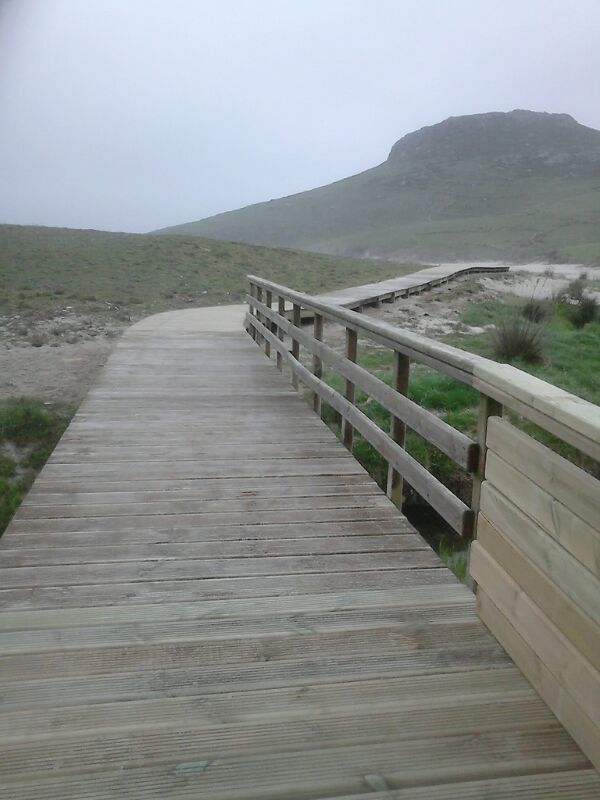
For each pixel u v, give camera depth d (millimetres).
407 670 2275
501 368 2479
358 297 16219
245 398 6559
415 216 127438
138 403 6289
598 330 14203
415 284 20844
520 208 123312
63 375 9078
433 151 179875
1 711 2041
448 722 2018
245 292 21891
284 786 1777
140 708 2064
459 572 3977
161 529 3447
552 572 2031
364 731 1979
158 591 2811
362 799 1738
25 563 3045
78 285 20625
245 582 2906
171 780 1791
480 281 26125
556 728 1991
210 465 4496
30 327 13258
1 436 6594
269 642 2438
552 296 18422
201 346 10070
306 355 10602
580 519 1867
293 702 2104
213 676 2232
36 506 3723
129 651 2369
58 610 2643
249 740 1936
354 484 4176
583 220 98938
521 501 2217
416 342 3307
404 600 2756
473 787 1780
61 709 2053
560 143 177750
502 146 177375
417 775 1817
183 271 25141
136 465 4465
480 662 2318
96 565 3039
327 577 2959
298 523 3557
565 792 1766
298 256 34094
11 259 24641
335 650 2391
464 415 7250
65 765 1832
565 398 2012
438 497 3082
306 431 5379
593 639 1826
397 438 3840
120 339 10797
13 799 1719
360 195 148625
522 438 2197
